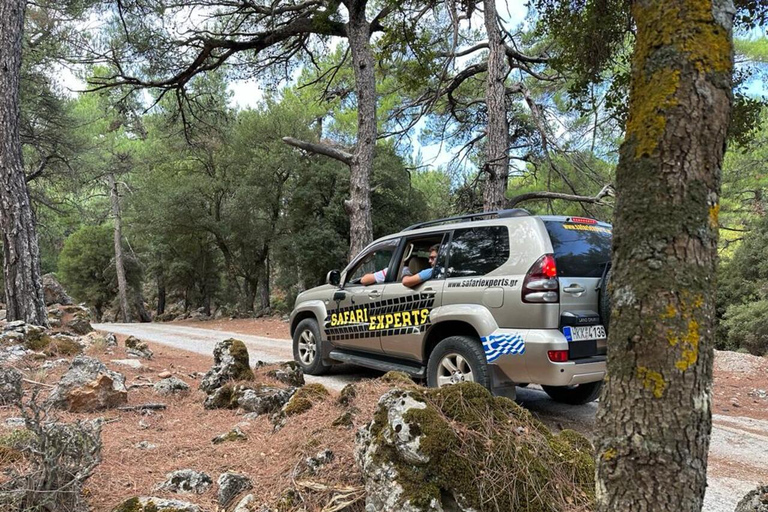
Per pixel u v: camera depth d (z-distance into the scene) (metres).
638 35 1.80
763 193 22.03
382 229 24.28
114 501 2.82
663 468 1.60
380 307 5.97
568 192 15.93
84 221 34.47
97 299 37.16
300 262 25.14
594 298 4.61
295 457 3.25
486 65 16.58
